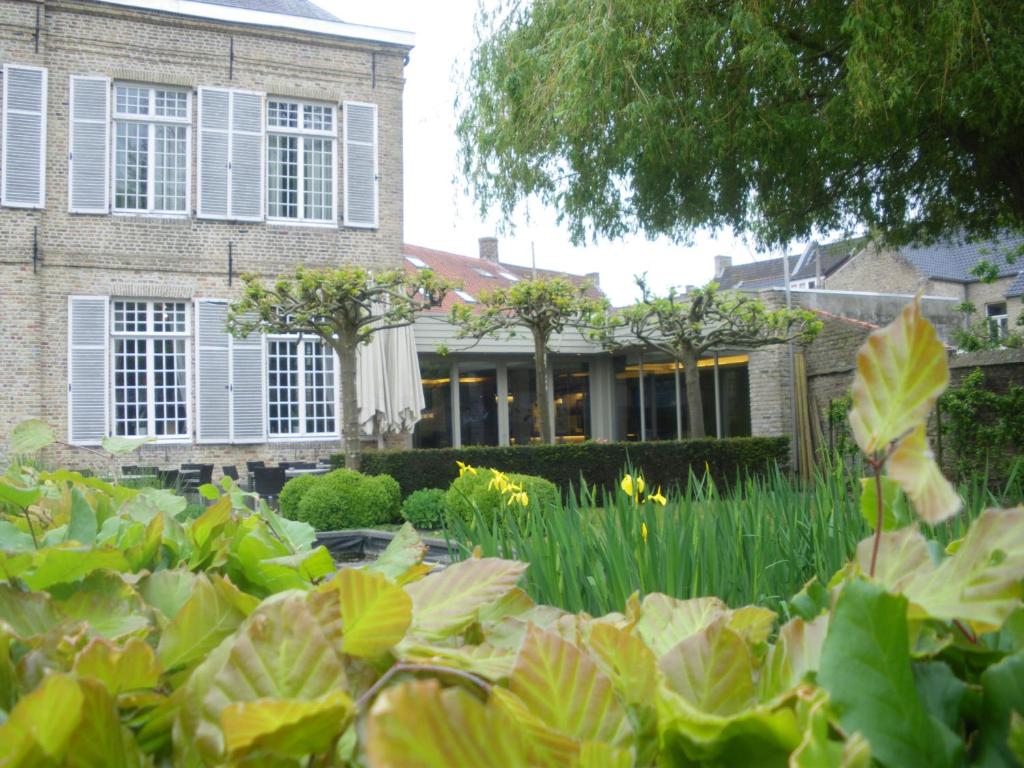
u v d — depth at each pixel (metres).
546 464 12.12
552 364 19.36
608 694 0.62
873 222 8.82
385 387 14.96
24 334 13.81
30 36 14.02
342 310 11.57
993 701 0.62
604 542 2.29
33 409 13.80
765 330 13.77
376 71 16.11
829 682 0.57
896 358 0.64
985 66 6.02
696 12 7.04
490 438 18.44
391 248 16.14
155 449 14.43
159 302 14.82
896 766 0.55
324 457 15.28
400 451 11.41
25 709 0.49
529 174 8.24
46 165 14.09
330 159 15.94
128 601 0.89
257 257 15.23
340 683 0.61
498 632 0.86
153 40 14.77
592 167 7.93
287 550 1.26
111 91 14.58
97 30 14.43
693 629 0.90
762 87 7.14
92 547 0.93
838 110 6.65
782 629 0.71
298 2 16.48
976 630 0.66
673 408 18.19
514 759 0.45
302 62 15.65
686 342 13.62
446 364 18.16
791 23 7.30
